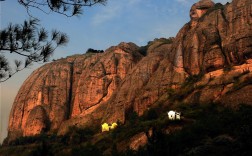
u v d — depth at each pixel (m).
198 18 83.25
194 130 40.28
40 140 87.94
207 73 69.44
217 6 84.06
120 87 90.38
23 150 81.69
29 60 14.07
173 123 52.47
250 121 35.38
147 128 56.50
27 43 13.76
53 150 69.38
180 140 36.91
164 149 28.42
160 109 69.25
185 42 80.06
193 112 57.00
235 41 68.88
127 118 81.19
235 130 36.38
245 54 66.00
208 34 75.62
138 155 33.94
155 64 88.56
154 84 79.31
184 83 73.25
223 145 33.22
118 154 49.34
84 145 68.38
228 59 69.12
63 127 94.06
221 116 44.25
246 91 57.19
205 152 32.03
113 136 65.00
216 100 61.06
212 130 39.28
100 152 54.12
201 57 74.81
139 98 79.69
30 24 13.74
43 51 14.10
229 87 61.78
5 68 13.74
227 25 73.94
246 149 28.36
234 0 76.62
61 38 14.38
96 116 92.19
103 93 98.44
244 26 69.62
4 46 13.48
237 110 47.47
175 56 80.12
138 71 88.44
